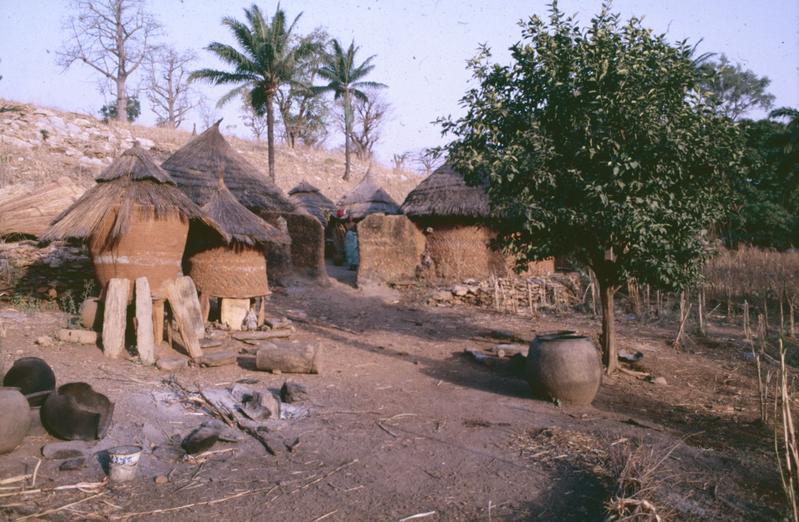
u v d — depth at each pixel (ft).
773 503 14.17
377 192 79.36
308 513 13.20
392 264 53.26
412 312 43.98
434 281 52.95
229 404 20.10
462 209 52.01
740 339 37.42
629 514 13.14
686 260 26.40
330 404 21.66
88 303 26.81
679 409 24.40
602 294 29.25
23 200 35.24
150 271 26.58
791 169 91.76
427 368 28.99
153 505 13.21
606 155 25.00
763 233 83.92
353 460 16.30
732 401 26.07
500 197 27.43
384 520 13.05
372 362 29.40
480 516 13.37
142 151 27.66
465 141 27.45
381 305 45.75
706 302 48.08
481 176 27.78
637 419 21.94
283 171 122.62
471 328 39.22
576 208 25.96
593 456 16.96
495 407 22.36
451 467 16.11
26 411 15.29
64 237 25.54
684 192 26.21
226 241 31.76
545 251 27.50
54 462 14.82
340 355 30.35
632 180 24.86
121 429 17.16
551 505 13.94
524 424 20.13
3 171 56.54
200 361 25.13
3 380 17.46
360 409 21.24
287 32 93.40
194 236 32.35
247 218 32.71
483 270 52.54
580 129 25.21
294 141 158.51
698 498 14.21
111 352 24.68
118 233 25.36
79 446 15.57
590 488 14.84
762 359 33.14
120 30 146.00
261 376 24.81
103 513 12.67
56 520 12.19
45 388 17.80
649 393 26.58
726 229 80.28
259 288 33.12
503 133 27.14
